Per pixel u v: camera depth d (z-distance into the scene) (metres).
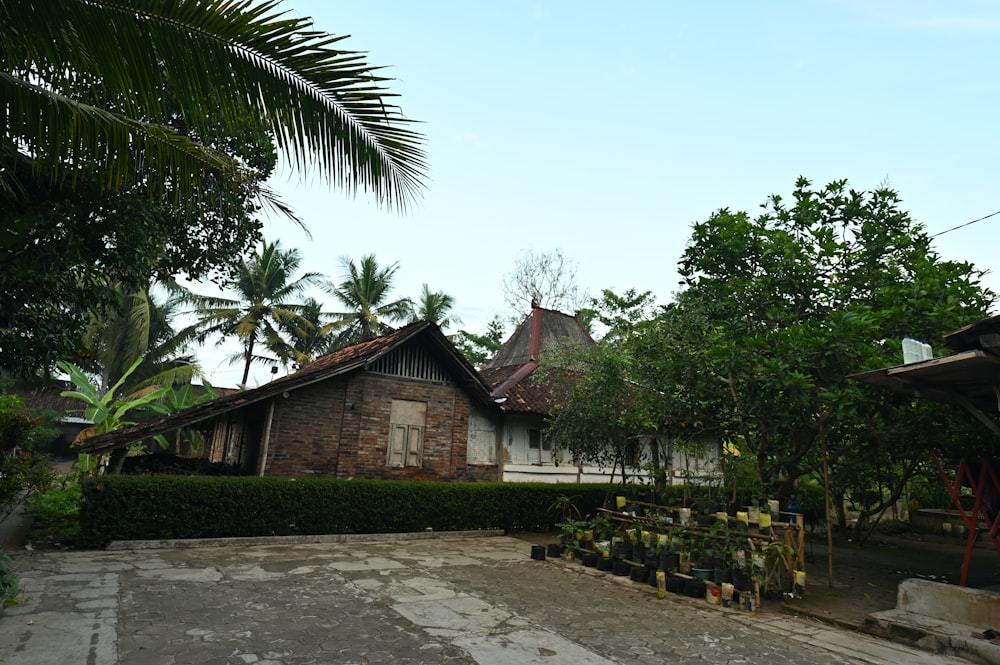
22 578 6.78
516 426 15.64
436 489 12.41
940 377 6.15
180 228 8.88
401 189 4.57
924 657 5.46
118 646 4.70
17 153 5.61
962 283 8.25
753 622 6.45
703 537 7.86
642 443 12.02
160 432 10.99
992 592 5.90
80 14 3.60
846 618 6.62
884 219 9.58
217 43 3.88
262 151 7.71
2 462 10.42
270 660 4.59
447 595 6.95
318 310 33.88
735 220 9.92
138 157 4.55
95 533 9.00
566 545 9.88
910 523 16.48
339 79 4.17
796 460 9.24
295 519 10.78
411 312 33.47
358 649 4.93
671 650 5.35
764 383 8.16
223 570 7.77
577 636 5.60
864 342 7.61
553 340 19.39
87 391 17.64
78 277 7.44
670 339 10.20
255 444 12.88
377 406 13.64
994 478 6.67
